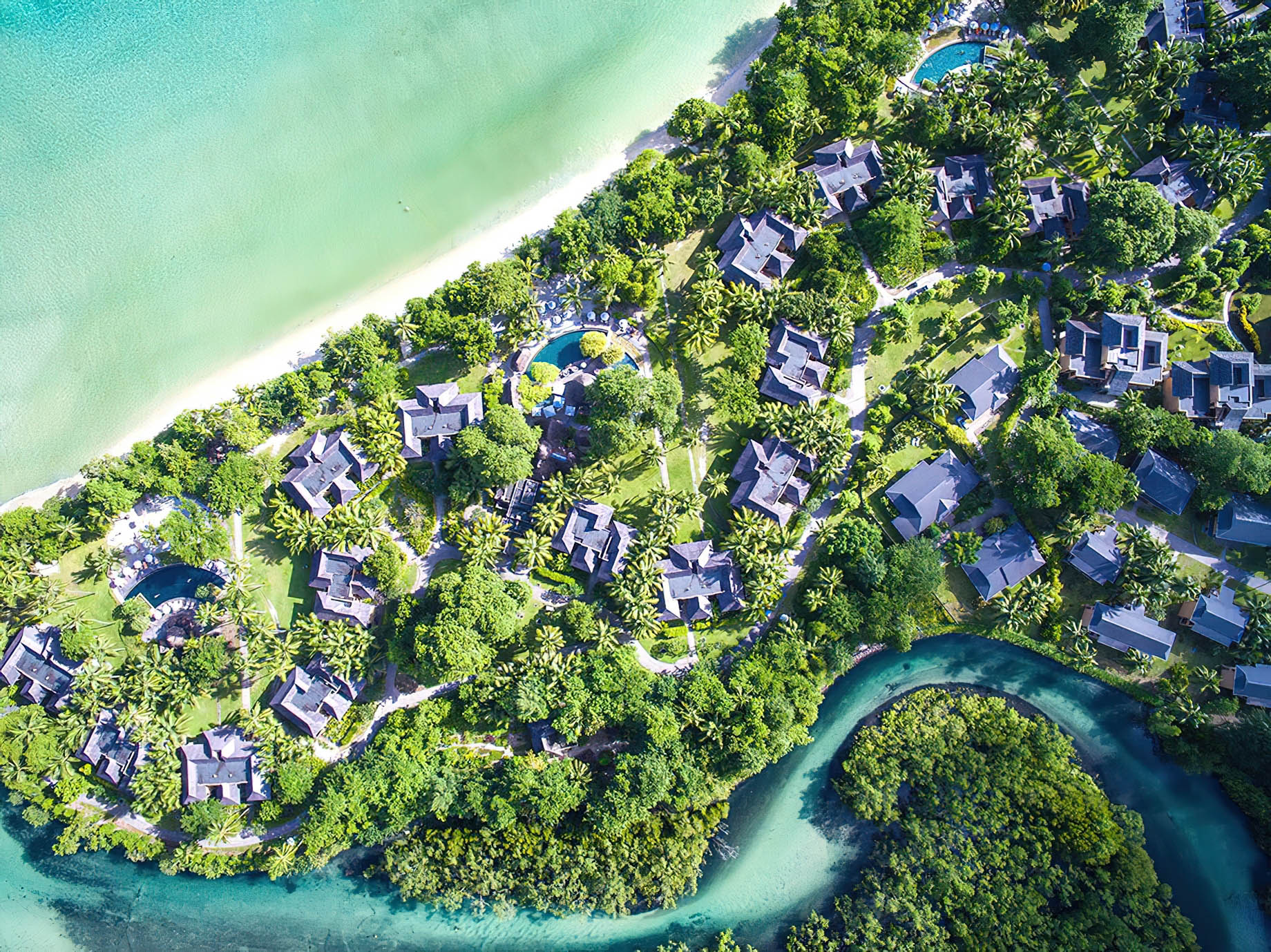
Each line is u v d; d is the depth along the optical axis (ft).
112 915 271.49
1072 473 259.60
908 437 279.49
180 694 262.26
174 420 284.61
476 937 269.64
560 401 278.87
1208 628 266.98
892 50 282.97
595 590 271.69
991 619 274.57
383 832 257.14
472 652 252.01
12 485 283.59
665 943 266.16
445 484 273.13
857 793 266.57
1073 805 256.11
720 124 281.33
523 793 252.42
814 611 270.05
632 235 277.23
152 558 276.21
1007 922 250.16
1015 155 283.38
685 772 253.24
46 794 264.31
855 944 255.70
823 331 278.26
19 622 270.46
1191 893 264.11
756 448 271.49
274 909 270.87
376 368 273.95
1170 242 272.72
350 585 265.54
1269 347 284.61
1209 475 267.80
